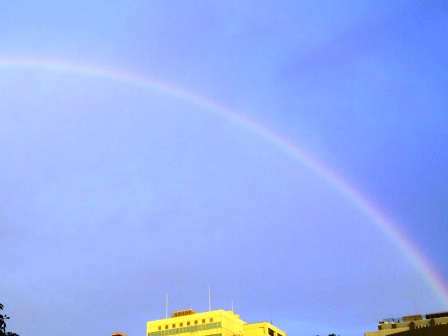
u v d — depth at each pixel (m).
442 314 177.75
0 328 86.56
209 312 188.25
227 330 185.12
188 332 188.25
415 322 170.62
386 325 174.12
